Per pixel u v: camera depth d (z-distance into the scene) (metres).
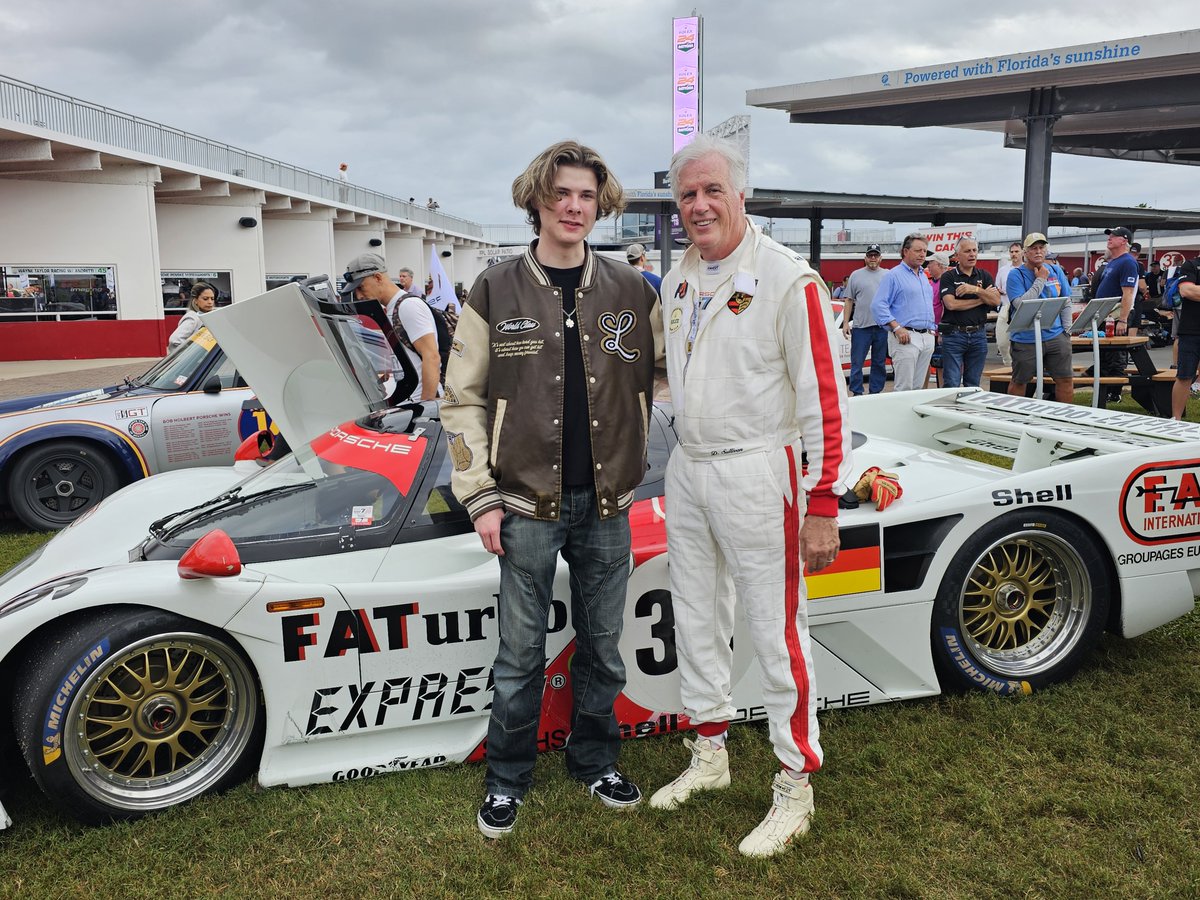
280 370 3.50
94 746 2.42
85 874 2.24
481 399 2.31
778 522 2.21
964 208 26.86
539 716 2.43
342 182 32.12
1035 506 2.90
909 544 2.86
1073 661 3.01
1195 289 7.13
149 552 2.67
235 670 2.49
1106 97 11.97
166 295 23.83
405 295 4.72
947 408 4.08
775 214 26.31
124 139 20.11
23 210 19.34
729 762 2.66
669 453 3.03
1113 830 2.29
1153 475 2.98
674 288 2.29
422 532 2.70
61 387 13.52
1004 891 2.11
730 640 2.48
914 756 2.65
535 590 2.31
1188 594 3.05
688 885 2.15
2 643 2.28
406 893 2.16
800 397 2.12
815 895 2.12
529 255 2.26
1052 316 6.41
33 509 5.58
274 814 2.44
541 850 2.28
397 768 2.60
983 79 11.79
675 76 26.50
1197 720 2.79
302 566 2.58
